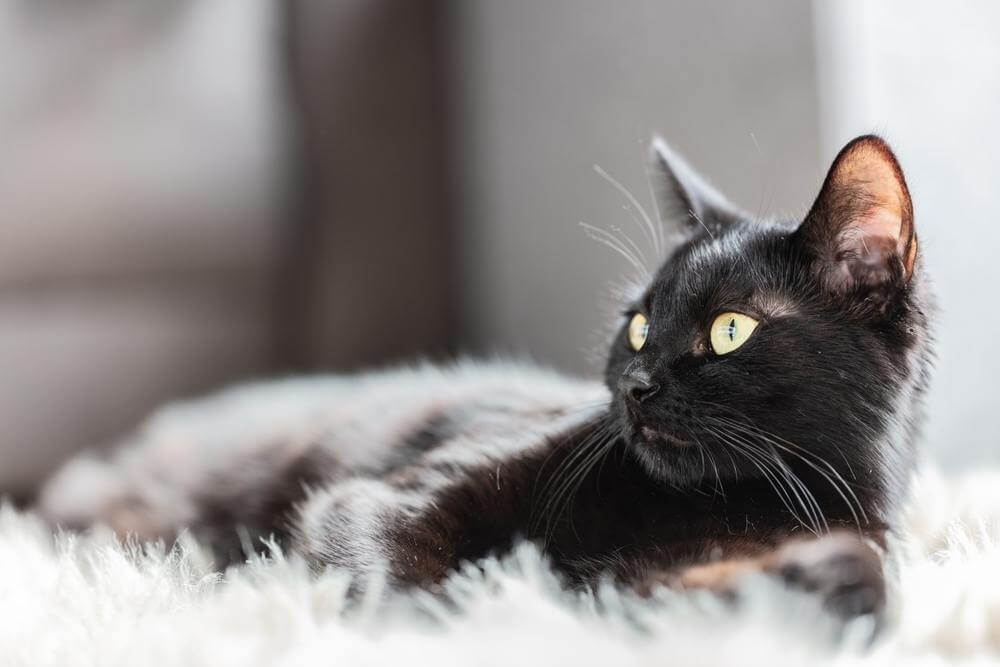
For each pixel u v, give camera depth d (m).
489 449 0.64
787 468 0.60
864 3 0.85
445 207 1.19
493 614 0.51
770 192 0.87
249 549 0.65
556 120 1.09
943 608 0.54
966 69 0.89
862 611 0.52
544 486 0.63
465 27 1.22
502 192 1.17
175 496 0.79
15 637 0.52
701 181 0.73
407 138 1.14
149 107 0.97
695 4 0.94
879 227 0.61
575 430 0.65
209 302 0.99
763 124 0.88
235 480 0.77
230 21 1.00
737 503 0.61
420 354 1.13
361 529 0.60
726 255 0.64
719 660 0.47
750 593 0.51
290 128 1.04
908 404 0.62
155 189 0.96
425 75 1.16
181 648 0.49
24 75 0.95
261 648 0.49
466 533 0.62
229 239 0.98
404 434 0.72
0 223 0.93
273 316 1.01
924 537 0.67
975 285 0.88
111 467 0.83
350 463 0.72
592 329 1.02
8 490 0.95
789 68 0.86
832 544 0.55
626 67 1.00
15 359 0.95
